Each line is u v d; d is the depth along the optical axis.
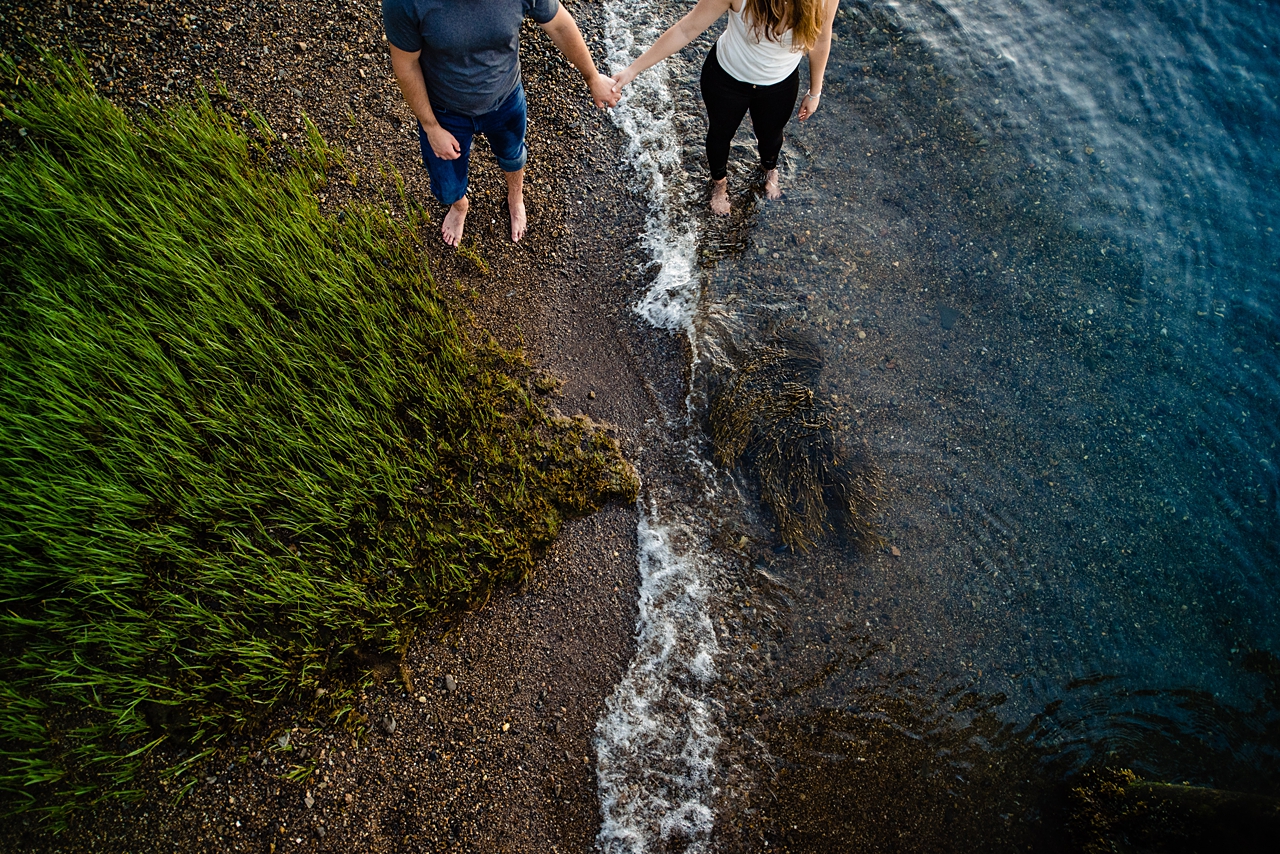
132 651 3.46
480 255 4.91
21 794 3.21
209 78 5.01
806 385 4.69
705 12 3.63
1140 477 4.43
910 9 5.94
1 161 4.36
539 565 4.11
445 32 2.93
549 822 3.55
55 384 3.73
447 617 3.90
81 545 3.55
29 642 3.44
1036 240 5.14
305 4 5.32
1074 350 4.79
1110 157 5.42
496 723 3.72
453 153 3.64
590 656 3.95
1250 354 4.73
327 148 4.95
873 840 3.58
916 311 4.95
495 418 4.38
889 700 3.88
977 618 4.09
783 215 5.24
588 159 5.37
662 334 4.88
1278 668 3.95
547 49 5.61
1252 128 5.50
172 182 4.53
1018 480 4.44
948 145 5.48
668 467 4.48
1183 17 5.92
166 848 3.23
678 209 5.26
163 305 4.18
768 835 3.59
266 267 4.37
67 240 4.10
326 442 4.04
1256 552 4.20
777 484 4.42
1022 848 3.56
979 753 3.76
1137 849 3.42
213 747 3.40
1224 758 3.75
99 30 4.93
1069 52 5.82
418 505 4.07
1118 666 3.96
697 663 3.96
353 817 3.41
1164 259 5.04
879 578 4.18
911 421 4.61
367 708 3.63
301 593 3.66
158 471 3.74
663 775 3.69
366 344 4.33
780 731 3.81
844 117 5.59
